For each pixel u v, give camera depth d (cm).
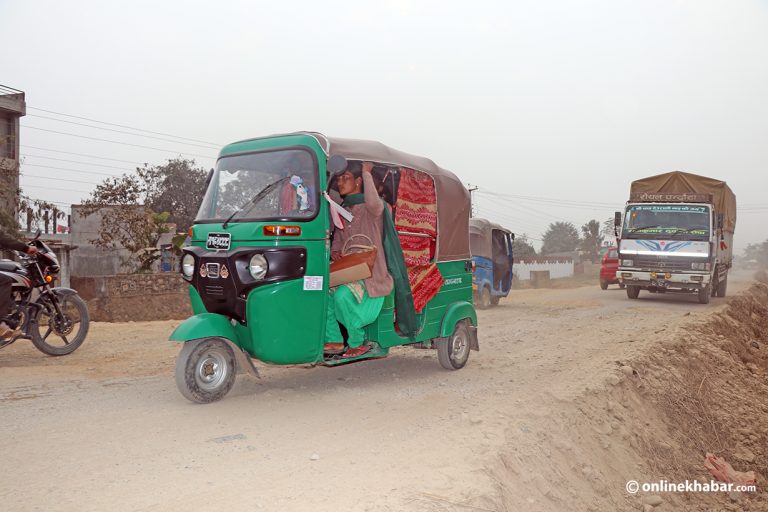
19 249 847
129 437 497
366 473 428
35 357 879
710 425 895
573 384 746
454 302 826
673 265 1817
